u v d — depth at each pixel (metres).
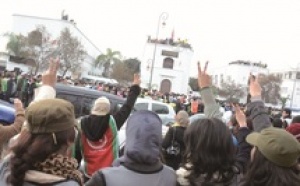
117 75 69.25
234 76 109.31
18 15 85.00
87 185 2.69
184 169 2.85
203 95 4.01
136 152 2.69
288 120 15.20
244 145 4.46
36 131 2.33
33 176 2.29
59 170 2.33
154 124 2.76
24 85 19.58
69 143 2.44
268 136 2.71
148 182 2.70
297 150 2.64
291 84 96.31
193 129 2.84
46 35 63.12
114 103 9.29
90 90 9.46
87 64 104.62
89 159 5.22
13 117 5.18
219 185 2.74
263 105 3.84
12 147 2.38
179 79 81.50
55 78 3.68
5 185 2.33
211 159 2.73
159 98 30.67
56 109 2.35
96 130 5.19
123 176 2.68
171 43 82.31
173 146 6.69
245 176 2.76
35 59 61.16
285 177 2.59
